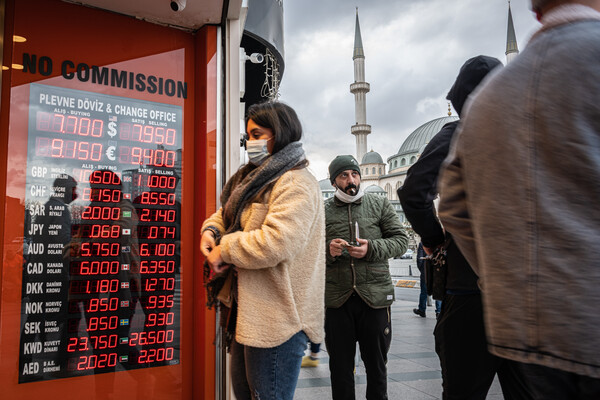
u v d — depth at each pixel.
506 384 1.69
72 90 2.76
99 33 2.88
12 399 2.45
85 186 2.73
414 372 4.57
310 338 1.89
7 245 2.49
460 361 1.95
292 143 2.01
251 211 1.92
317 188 1.98
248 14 5.52
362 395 3.91
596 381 0.89
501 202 0.95
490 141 0.99
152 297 2.89
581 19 0.96
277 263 1.79
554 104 0.90
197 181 3.12
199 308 2.99
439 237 2.12
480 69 2.06
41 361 2.53
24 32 2.64
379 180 116.12
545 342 0.86
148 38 3.06
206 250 2.04
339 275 2.95
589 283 0.83
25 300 2.51
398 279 22.83
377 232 3.12
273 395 1.80
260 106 2.07
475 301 1.92
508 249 0.92
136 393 2.80
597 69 0.87
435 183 2.11
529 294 0.88
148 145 2.98
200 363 2.96
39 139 2.62
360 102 110.44
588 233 0.85
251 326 1.78
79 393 2.62
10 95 2.57
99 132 2.82
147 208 2.93
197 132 3.16
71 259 2.65
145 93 3.01
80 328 2.65
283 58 6.50
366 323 2.92
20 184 2.55
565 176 0.88
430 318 8.62
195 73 3.21
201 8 2.98
